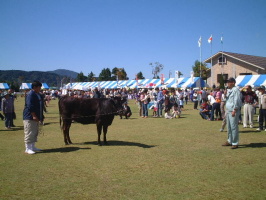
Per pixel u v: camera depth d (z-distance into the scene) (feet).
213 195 14.03
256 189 14.80
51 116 59.36
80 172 18.13
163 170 18.37
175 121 47.39
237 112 24.56
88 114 27.07
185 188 15.03
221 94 47.14
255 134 32.48
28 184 15.98
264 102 34.76
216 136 31.42
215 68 145.07
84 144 27.66
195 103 75.92
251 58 144.56
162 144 27.12
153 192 14.51
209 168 18.69
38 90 24.34
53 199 13.78
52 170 18.66
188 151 23.88
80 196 14.10
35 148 24.86
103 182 16.16
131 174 17.58
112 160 21.07
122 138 30.96
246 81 101.91
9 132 37.14
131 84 175.01
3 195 14.37
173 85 131.23
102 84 202.49
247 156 21.86
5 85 225.15
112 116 27.48
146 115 55.77
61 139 30.71
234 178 16.58
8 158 22.07
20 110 78.74
